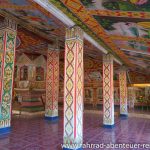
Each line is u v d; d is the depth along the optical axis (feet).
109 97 20.35
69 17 11.28
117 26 10.85
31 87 31.12
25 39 21.67
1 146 12.30
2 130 15.28
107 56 20.66
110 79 20.47
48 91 23.93
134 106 41.32
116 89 40.88
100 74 38.37
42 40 21.88
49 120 23.24
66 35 12.91
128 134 17.07
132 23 9.64
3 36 15.70
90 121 23.91
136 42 13.51
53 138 14.74
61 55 31.58
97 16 9.92
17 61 34.35
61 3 9.36
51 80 23.86
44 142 13.57
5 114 15.52
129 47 16.19
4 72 15.52
